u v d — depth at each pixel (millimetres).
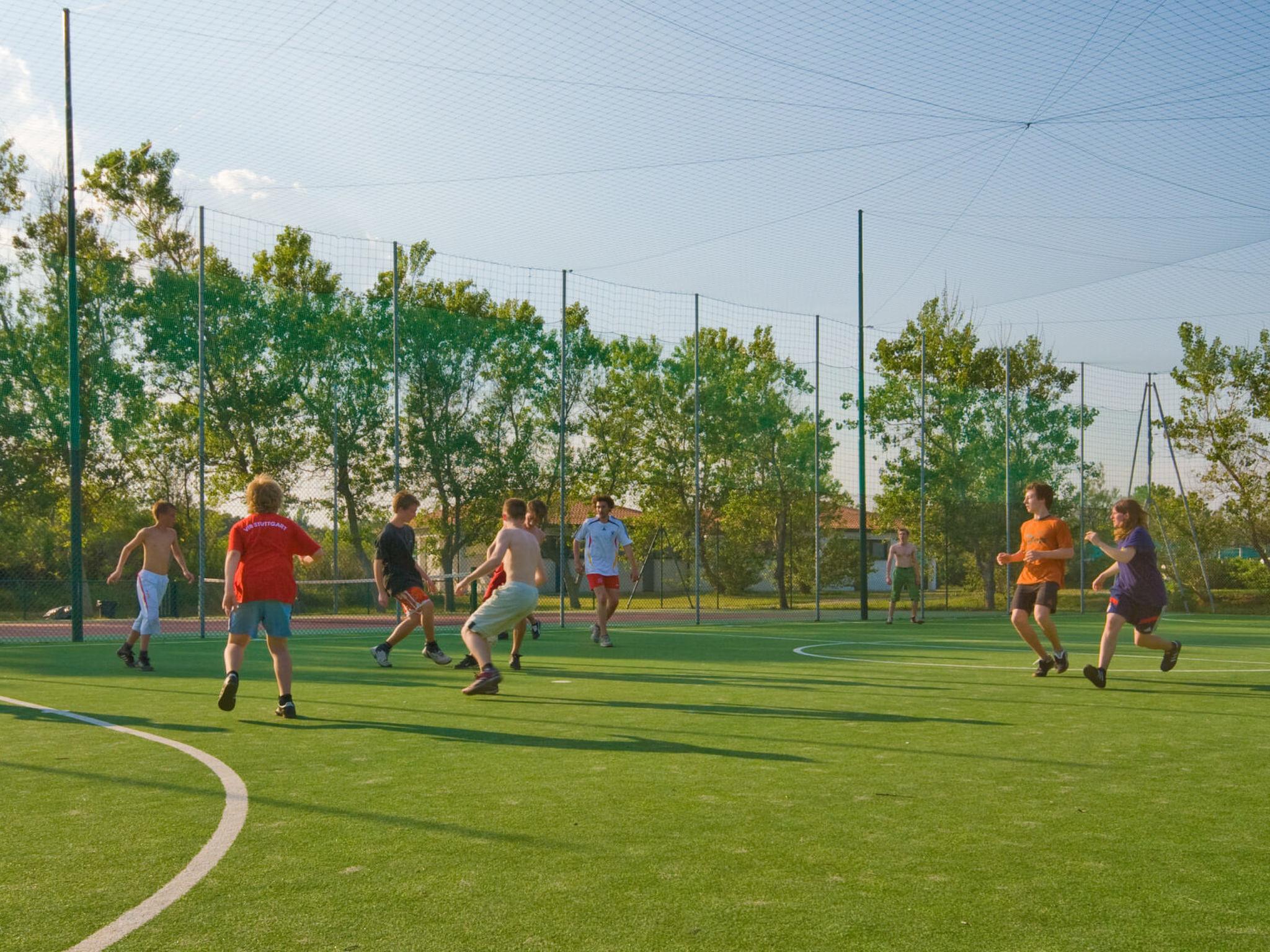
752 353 22984
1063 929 3123
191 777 5320
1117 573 9680
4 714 7641
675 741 6488
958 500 24844
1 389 18984
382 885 3514
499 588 10570
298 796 4867
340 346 20562
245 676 10445
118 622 20125
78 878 3592
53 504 19812
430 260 16797
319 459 20578
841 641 16016
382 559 11273
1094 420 26203
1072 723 7254
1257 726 7164
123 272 19641
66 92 15086
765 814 4543
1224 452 29016
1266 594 27125
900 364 39531
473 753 6035
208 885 3508
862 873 3686
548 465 22609
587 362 23047
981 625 20828
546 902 3348
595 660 12336
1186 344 29625
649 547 26656
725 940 3020
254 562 7477
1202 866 3787
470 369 21469
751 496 23953
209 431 20344
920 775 5418
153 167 35219
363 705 8180
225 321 20125
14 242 21734
